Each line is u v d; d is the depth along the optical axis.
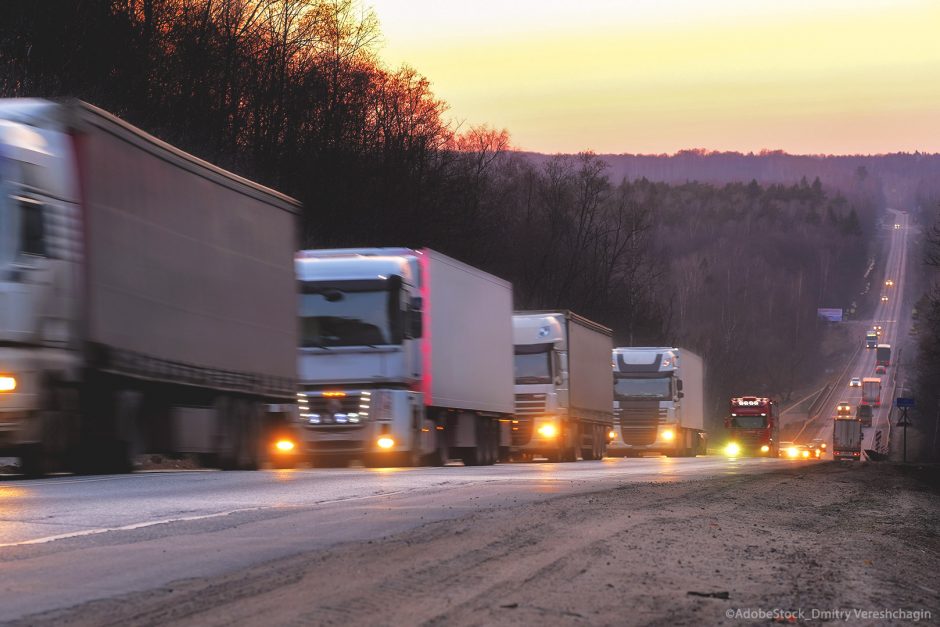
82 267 38.72
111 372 40.06
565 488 36.62
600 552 20.05
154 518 24.33
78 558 18.30
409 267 60.06
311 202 137.75
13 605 14.21
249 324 50.84
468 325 68.06
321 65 135.50
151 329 42.69
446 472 47.41
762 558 21.25
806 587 17.94
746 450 171.50
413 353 59.44
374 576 16.52
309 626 13.01
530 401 85.25
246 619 13.33
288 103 131.38
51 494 30.12
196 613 13.67
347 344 57.94
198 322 46.28
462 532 22.28
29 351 36.41
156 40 109.06
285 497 30.41
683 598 15.96
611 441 116.75
